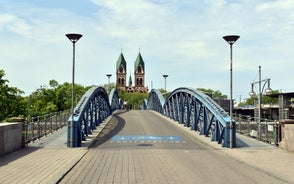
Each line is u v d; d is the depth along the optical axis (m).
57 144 20.70
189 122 32.41
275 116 54.16
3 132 15.98
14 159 15.09
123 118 44.62
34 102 81.25
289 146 18.09
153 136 26.12
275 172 12.31
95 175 11.84
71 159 15.20
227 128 20.14
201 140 23.59
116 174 12.01
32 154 16.72
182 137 25.77
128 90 178.38
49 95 83.50
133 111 62.94
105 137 25.41
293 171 12.54
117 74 182.62
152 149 19.33
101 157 16.27
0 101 46.50
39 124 23.27
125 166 13.70
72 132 19.77
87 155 16.94
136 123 37.44
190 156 16.73
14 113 47.69
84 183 10.57
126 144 21.62
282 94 42.78
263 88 36.16
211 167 13.61
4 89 46.84
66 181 10.87
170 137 25.64
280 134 20.38
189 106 32.25
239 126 27.45
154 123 37.62
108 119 42.25
